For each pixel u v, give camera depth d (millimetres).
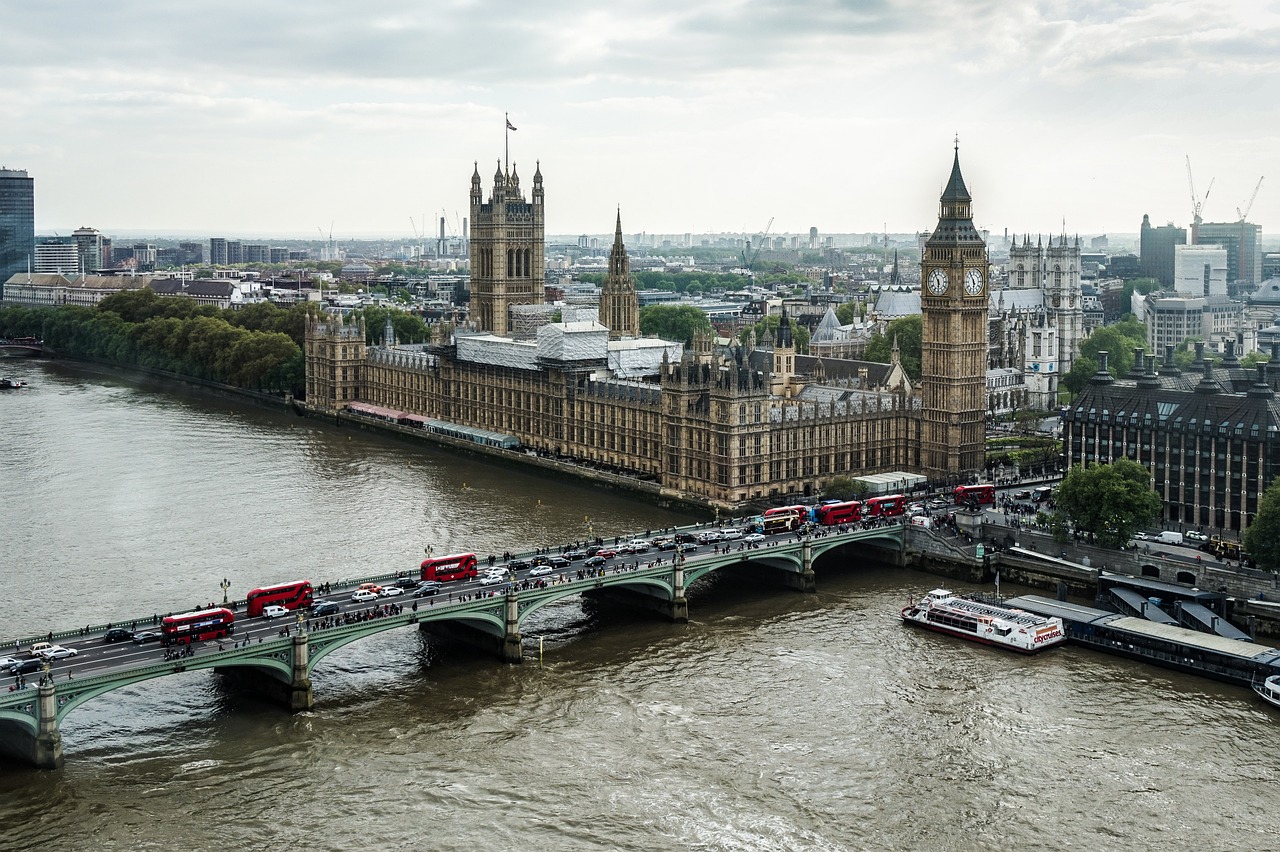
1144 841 164250
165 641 196625
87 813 167375
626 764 183250
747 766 183125
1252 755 187000
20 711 176500
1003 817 169750
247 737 189750
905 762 184750
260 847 160875
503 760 183875
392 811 169500
